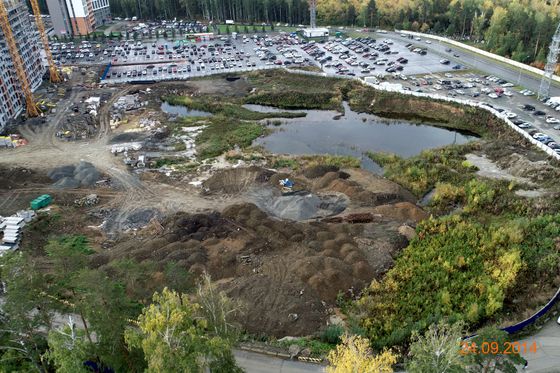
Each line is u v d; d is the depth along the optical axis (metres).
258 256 54.53
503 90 107.94
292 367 38.41
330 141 94.31
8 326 32.84
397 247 56.47
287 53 151.88
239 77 132.25
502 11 145.75
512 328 40.84
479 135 95.56
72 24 188.62
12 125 99.12
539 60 121.31
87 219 65.94
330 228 60.03
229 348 30.00
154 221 64.44
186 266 51.44
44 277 35.75
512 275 47.44
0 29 98.81
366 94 115.88
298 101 115.88
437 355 28.06
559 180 69.25
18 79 106.31
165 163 83.25
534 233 56.81
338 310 46.59
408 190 72.75
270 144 93.12
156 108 111.44
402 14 173.75
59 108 109.62
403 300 46.53
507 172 75.50
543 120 92.56
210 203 69.38
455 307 45.22
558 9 154.88
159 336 27.22
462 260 51.38
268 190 72.19
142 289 45.88
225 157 85.31
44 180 76.31
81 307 31.83
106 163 82.81
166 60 150.25
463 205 67.06
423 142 93.06
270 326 43.84
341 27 185.25
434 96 107.75
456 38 159.75
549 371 36.53
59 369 28.44
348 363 29.83
